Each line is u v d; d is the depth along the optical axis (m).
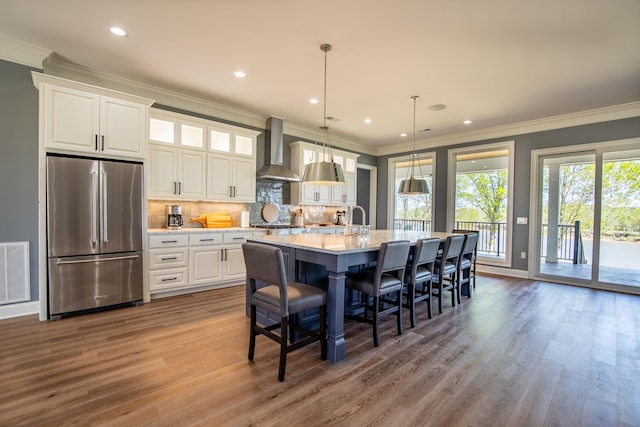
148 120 3.55
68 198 3.05
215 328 2.87
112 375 2.04
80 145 3.11
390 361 2.31
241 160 4.73
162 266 3.72
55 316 3.02
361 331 2.89
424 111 4.75
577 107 4.48
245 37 2.81
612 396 1.90
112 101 3.29
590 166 5.09
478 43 2.84
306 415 1.68
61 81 2.99
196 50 3.06
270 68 3.43
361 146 7.18
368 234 3.80
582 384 2.02
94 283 3.21
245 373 2.10
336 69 3.42
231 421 1.62
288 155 5.71
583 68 3.28
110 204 3.28
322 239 3.08
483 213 6.04
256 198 5.29
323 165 2.91
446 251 3.44
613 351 2.50
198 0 2.31
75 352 2.36
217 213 4.57
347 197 6.49
